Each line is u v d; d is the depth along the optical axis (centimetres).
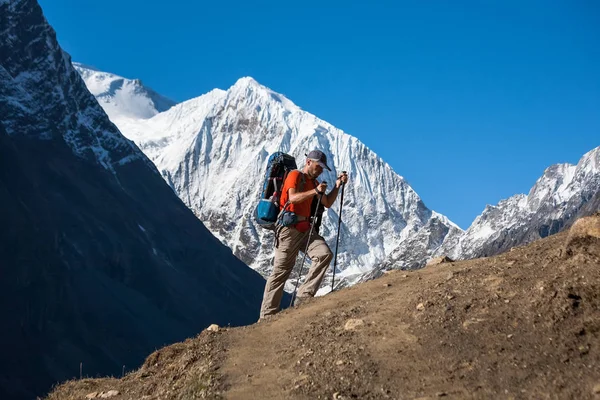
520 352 832
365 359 915
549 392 748
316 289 1343
